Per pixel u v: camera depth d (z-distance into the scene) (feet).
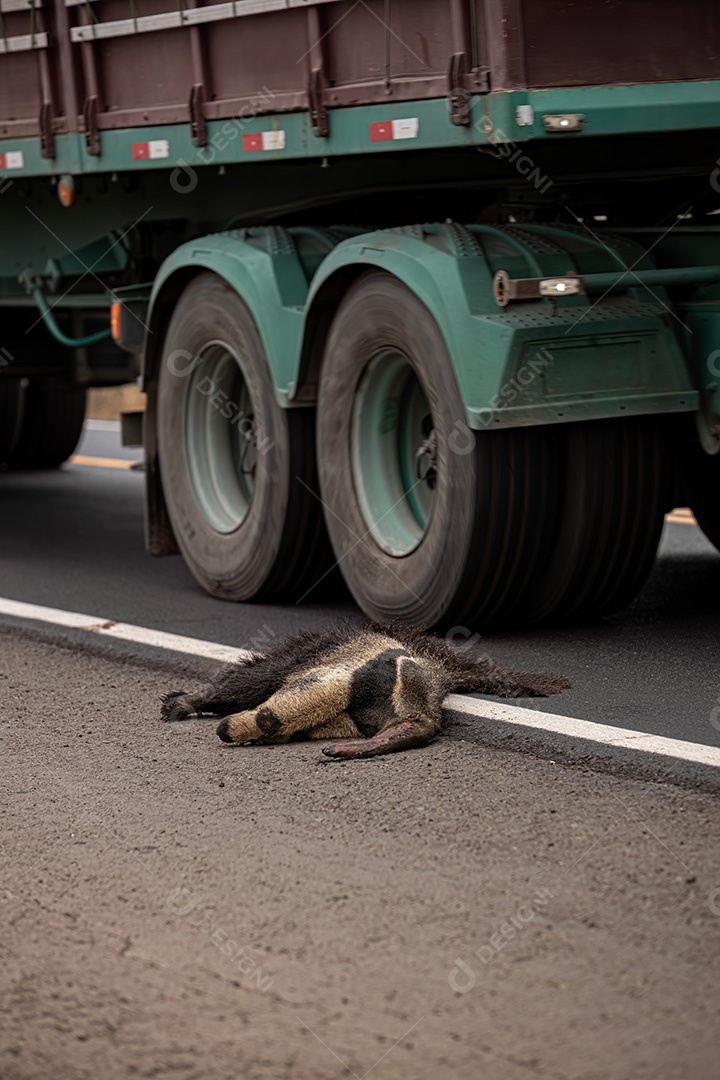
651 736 29.50
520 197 39.45
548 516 36.78
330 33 37.47
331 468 40.70
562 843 24.40
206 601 44.91
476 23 33.78
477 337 34.96
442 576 37.04
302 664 31.83
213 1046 18.63
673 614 40.65
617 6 33.37
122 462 81.71
